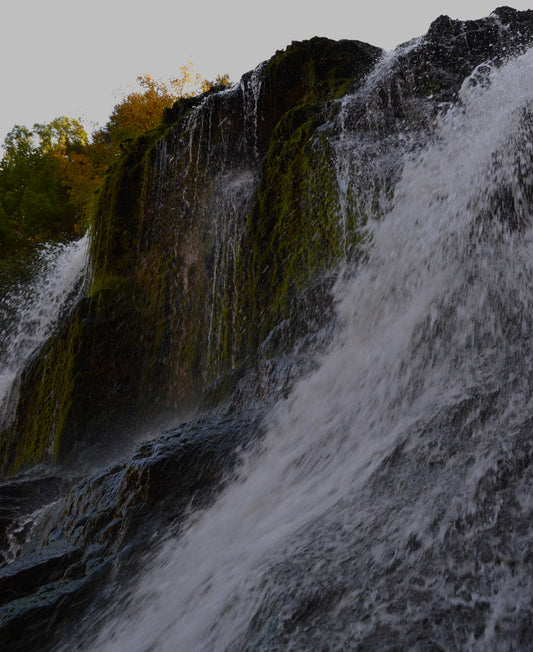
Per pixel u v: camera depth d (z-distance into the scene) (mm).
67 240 28375
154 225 10055
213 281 8875
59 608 3537
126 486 4270
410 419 3705
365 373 4656
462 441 3168
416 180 6492
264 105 9953
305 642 2148
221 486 4289
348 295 6129
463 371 3971
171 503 4129
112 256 10352
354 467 3498
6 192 30000
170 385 8852
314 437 4262
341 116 8125
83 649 3244
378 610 2191
